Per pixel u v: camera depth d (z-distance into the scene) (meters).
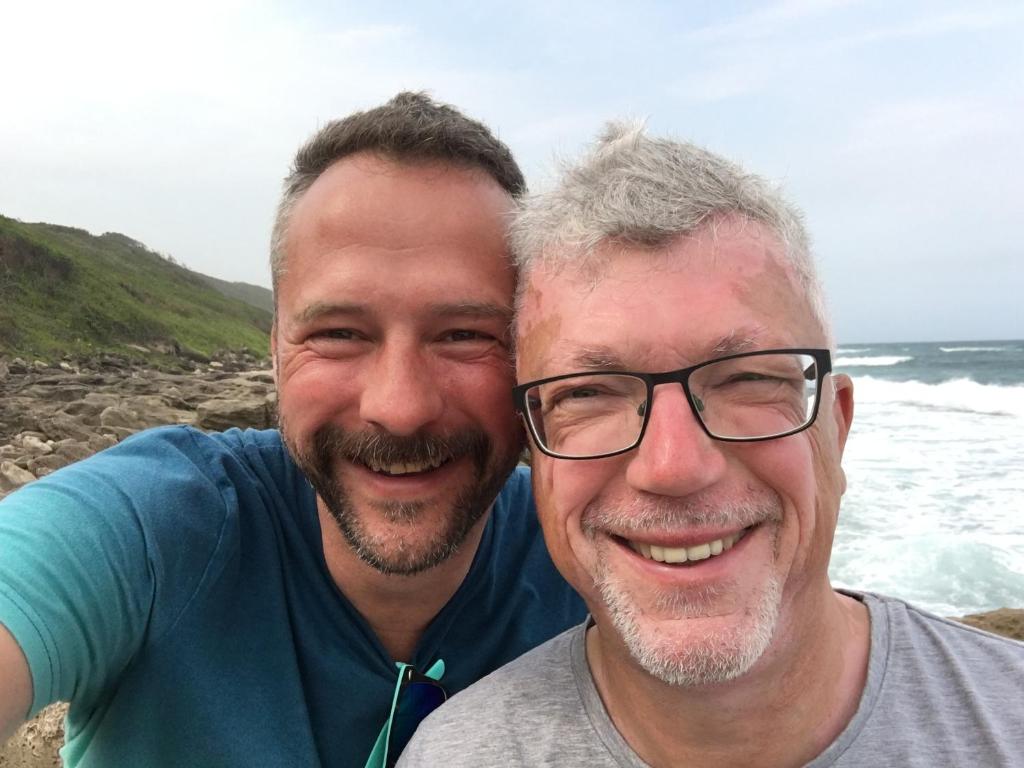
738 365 0.30
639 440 0.31
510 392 0.40
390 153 0.38
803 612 0.32
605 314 0.31
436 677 0.41
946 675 0.32
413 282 0.37
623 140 0.34
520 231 0.37
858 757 0.30
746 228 0.31
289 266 0.40
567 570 0.34
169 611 0.36
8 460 2.38
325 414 0.39
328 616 0.40
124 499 0.36
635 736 0.34
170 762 0.36
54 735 0.62
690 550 0.31
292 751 0.37
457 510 0.40
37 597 0.30
